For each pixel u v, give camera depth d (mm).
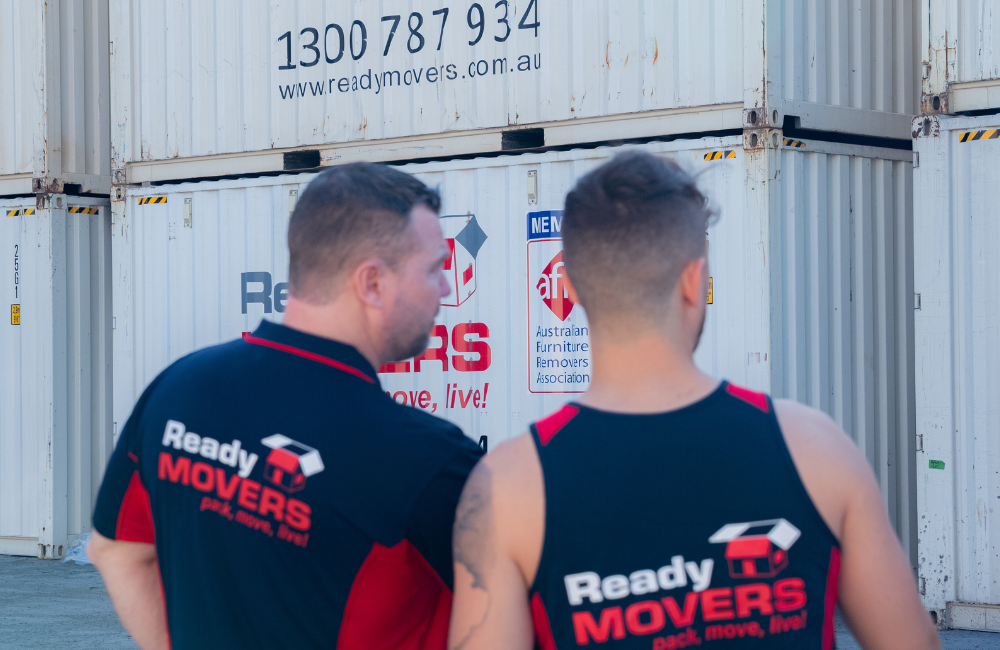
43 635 8812
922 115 8312
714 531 2029
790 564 2041
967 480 8070
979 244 8031
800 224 8539
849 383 8867
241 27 11273
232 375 2738
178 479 2707
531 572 2107
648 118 9008
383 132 10438
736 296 8375
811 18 8680
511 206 9594
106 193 13188
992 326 7965
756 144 8281
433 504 2584
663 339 2162
